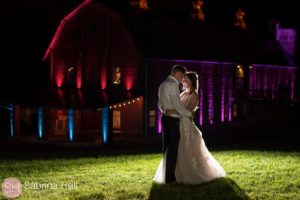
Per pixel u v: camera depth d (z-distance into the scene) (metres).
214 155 15.95
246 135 34.25
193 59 35.81
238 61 40.44
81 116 35.44
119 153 20.42
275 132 35.84
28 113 39.53
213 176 10.28
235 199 9.01
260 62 43.12
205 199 8.95
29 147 28.56
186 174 10.02
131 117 33.72
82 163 14.91
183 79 10.16
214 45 39.88
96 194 9.55
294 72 48.22
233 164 13.31
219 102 39.03
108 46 34.06
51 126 36.00
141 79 32.78
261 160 14.34
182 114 9.80
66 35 36.12
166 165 10.08
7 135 37.19
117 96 32.38
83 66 35.28
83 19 35.19
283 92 45.75
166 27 36.91
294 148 22.02
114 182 10.88
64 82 36.38
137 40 33.19
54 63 36.91
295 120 40.53
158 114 33.91
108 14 33.91
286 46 50.06
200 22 43.25
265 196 9.37
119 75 33.84
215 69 38.59
